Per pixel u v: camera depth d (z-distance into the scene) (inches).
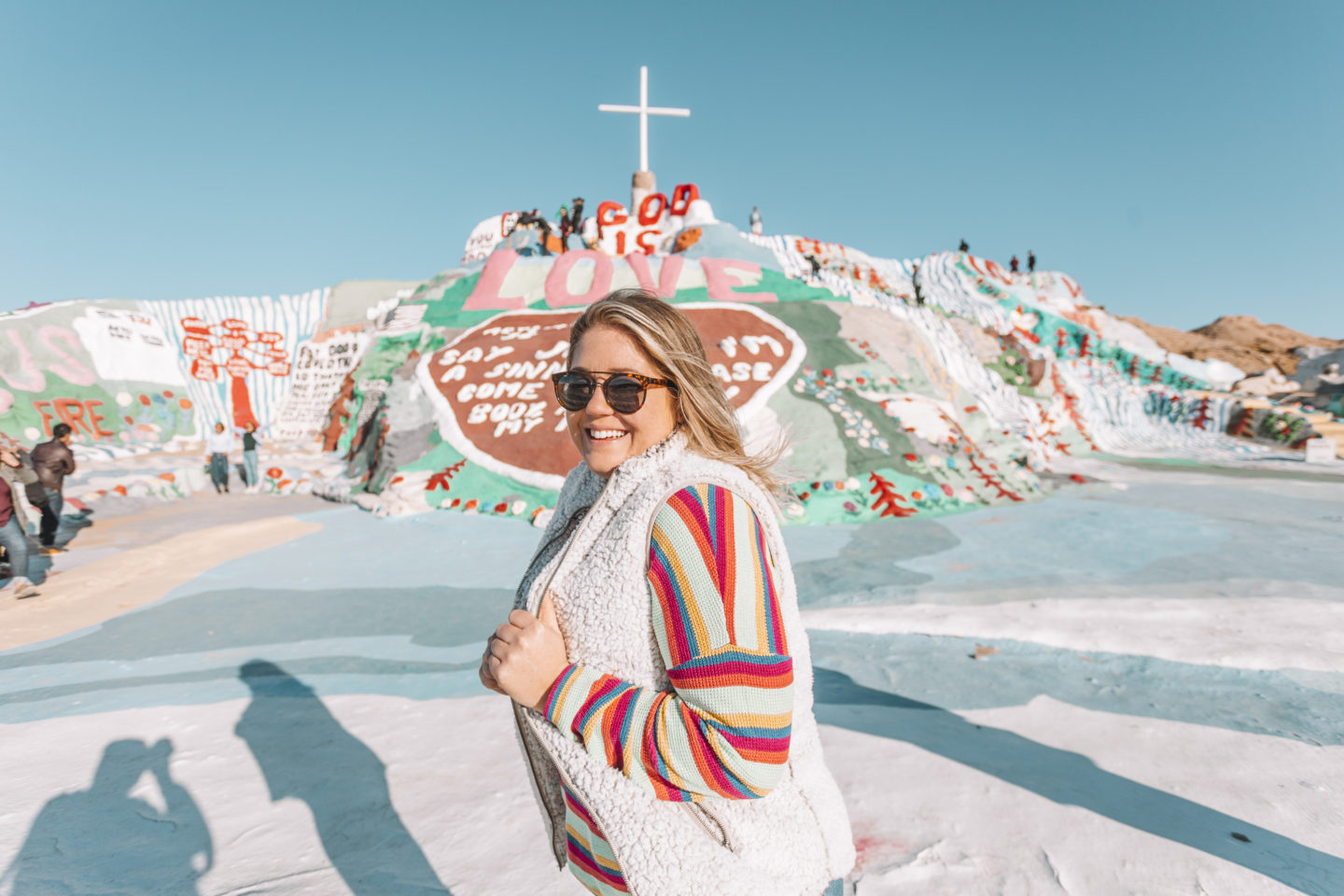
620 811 34.3
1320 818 99.3
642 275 587.5
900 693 146.2
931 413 427.5
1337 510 358.6
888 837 94.9
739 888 34.7
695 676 32.4
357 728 133.3
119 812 105.3
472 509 353.4
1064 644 172.4
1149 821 98.3
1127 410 857.5
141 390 676.1
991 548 277.3
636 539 36.0
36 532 327.0
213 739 129.6
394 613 210.5
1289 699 140.3
